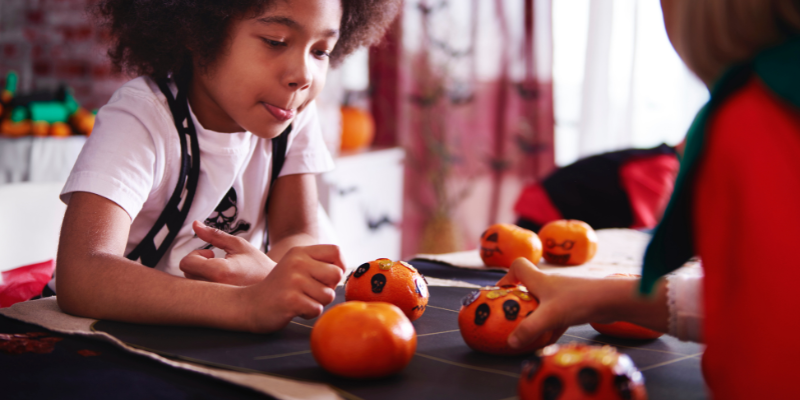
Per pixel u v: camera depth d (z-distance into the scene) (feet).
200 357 1.71
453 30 9.32
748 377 1.11
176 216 3.01
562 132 9.39
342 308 1.63
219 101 2.77
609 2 8.64
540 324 1.65
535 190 6.16
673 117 8.52
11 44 7.45
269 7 2.45
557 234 3.24
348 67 9.33
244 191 3.32
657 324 1.65
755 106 1.19
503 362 1.73
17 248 4.40
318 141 3.66
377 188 8.66
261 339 1.93
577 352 1.30
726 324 1.16
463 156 9.55
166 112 2.89
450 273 3.06
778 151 1.13
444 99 9.48
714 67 1.35
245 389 1.48
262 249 3.58
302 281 1.99
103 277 2.17
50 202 4.67
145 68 3.10
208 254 2.45
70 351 1.78
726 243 1.17
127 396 1.46
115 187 2.52
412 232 9.78
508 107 9.30
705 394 1.49
